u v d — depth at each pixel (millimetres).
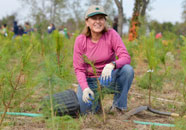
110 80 2980
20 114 3168
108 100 4027
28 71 2758
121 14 10203
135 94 4551
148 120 3191
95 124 2896
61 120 2445
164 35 9812
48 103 2496
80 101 3203
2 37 3980
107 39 3191
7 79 2854
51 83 2354
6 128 2752
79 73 3152
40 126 2822
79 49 3191
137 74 6273
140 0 9117
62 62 4000
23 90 2994
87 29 3193
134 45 7121
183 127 2662
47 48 5059
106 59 3217
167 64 7516
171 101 4129
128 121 3082
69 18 21562
